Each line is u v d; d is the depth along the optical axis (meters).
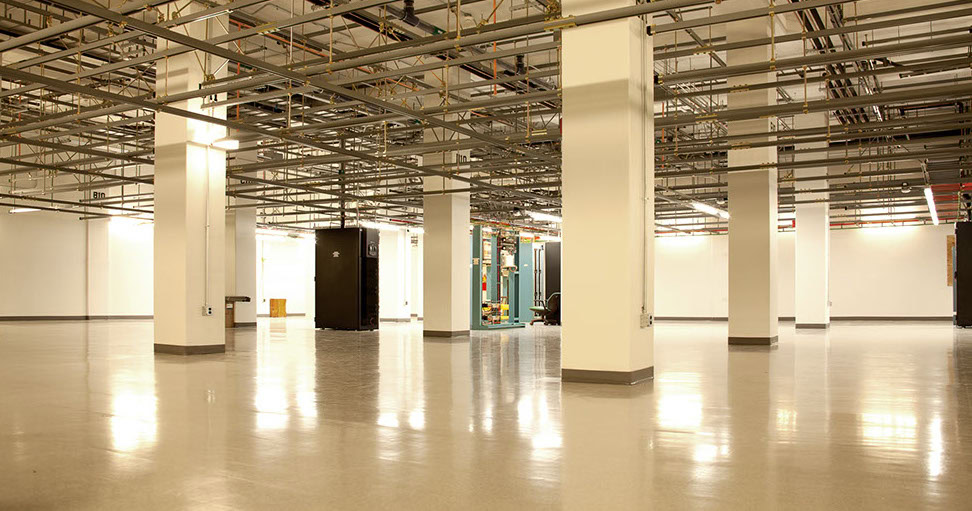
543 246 34.72
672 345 18.02
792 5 9.85
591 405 8.44
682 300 35.34
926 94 12.31
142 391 9.73
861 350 16.33
